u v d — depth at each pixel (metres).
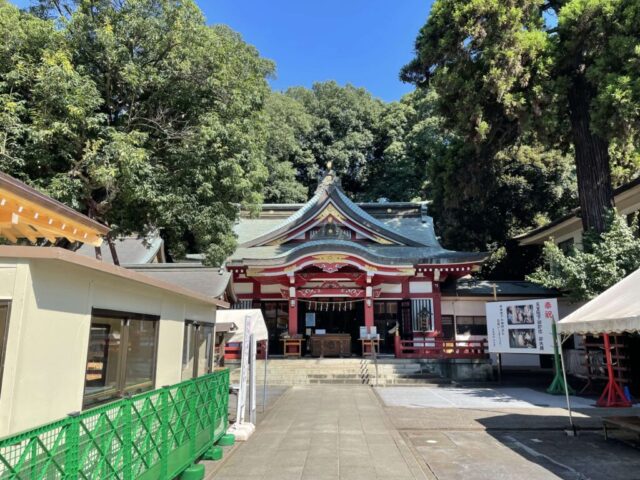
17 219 4.84
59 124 8.79
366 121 39.62
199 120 11.38
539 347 12.03
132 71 10.20
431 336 18.44
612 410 9.61
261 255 19.59
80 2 10.73
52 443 2.60
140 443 3.79
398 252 20.03
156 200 10.34
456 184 17.14
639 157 15.13
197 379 5.42
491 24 13.11
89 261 3.35
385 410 9.67
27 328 2.94
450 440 7.05
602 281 12.09
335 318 20.34
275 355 18.70
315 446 6.60
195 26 11.02
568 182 22.14
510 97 12.98
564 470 5.49
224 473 5.36
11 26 9.02
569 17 12.44
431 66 15.26
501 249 23.98
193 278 10.72
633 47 11.44
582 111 14.26
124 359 4.38
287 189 31.92
